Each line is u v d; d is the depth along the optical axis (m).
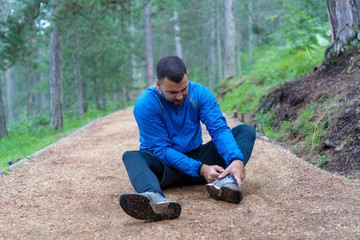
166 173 2.67
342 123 4.20
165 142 2.68
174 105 2.60
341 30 5.55
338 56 5.60
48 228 2.21
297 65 8.12
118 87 22.20
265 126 5.89
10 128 16.94
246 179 3.10
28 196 2.88
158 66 2.37
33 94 32.66
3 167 4.02
